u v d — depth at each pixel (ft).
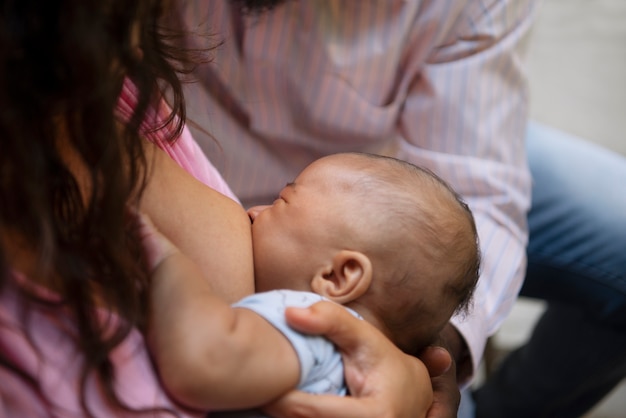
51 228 1.69
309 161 4.18
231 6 3.59
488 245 3.85
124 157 1.97
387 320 2.51
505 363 5.23
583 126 7.34
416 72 4.08
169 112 2.62
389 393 2.16
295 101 3.93
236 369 1.91
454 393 2.83
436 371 2.71
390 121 4.11
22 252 1.73
